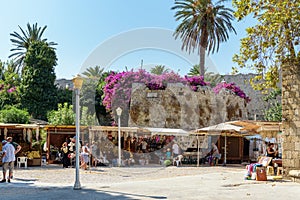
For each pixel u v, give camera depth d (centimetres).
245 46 1145
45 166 1747
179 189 970
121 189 967
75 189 962
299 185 1062
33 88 3469
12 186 1028
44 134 2173
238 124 1817
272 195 871
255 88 1211
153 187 1010
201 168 1659
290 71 1221
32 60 3528
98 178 1237
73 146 1692
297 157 1186
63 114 2261
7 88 3559
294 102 1208
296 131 1195
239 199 812
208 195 867
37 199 809
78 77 921
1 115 2395
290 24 1093
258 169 1188
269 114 2562
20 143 1762
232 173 1445
